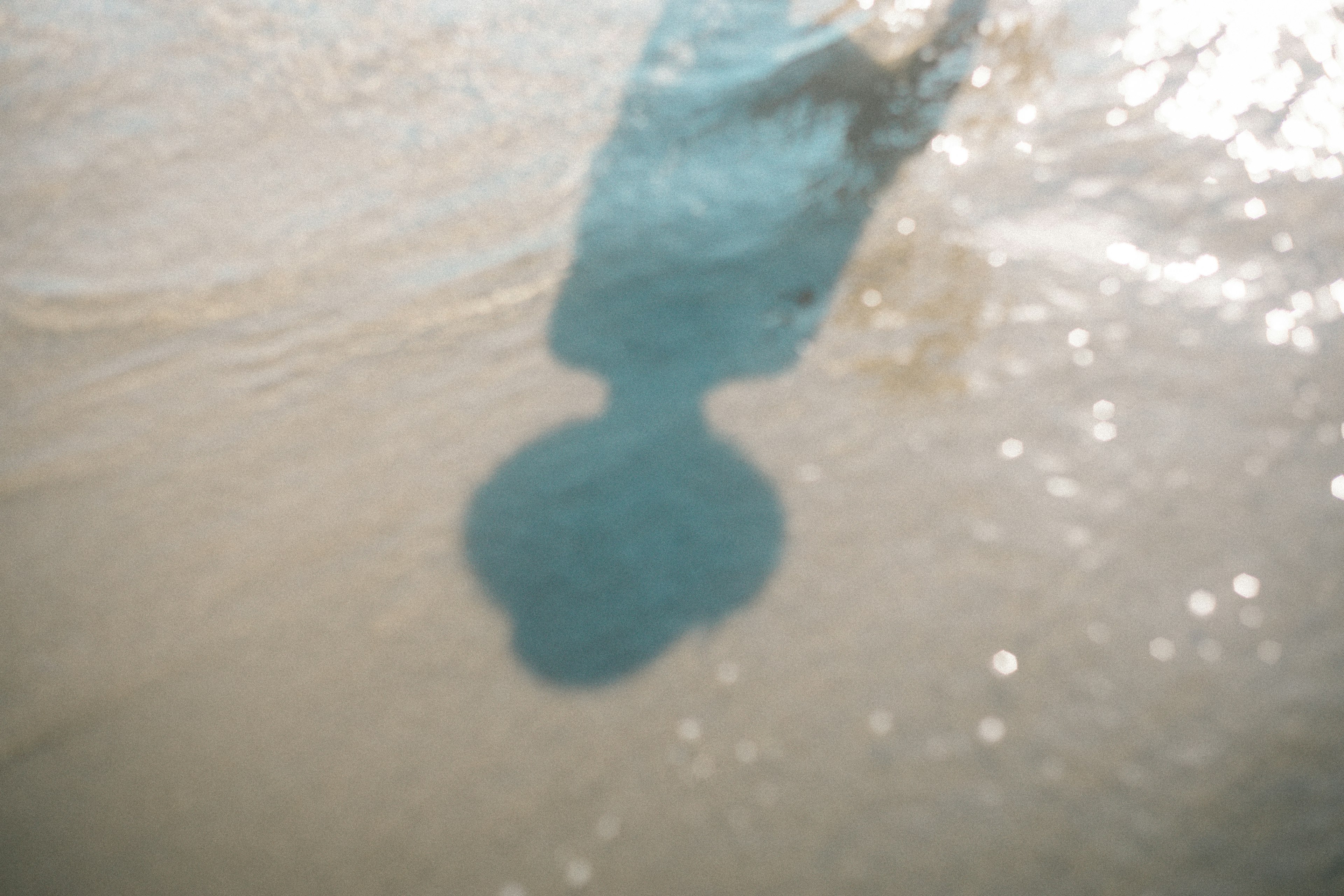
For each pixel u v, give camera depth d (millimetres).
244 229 2195
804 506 1874
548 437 1958
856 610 1794
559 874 1659
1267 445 1868
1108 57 2289
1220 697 1711
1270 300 1985
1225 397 1910
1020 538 1827
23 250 2174
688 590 1823
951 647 1761
